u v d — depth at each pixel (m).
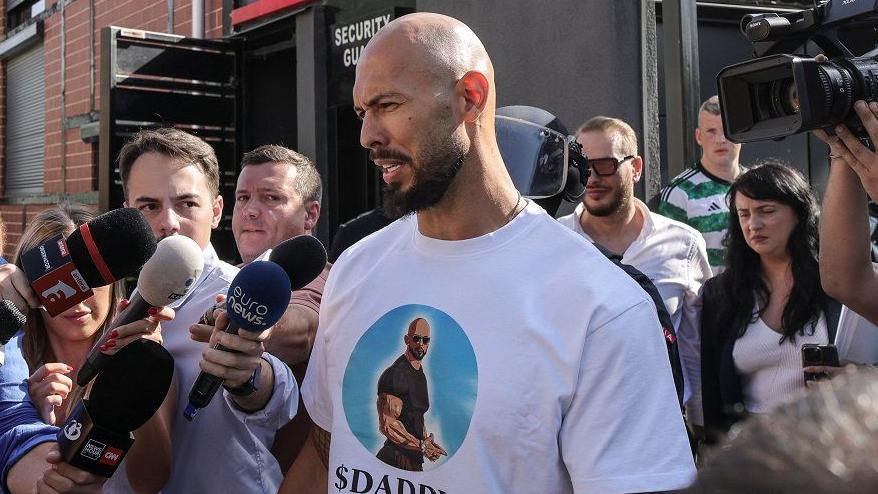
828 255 2.41
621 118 4.36
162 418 2.18
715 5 5.52
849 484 0.58
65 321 2.62
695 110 4.40
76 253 1.76
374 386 1.72
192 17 7.46
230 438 2.28
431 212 1.70
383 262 1.79
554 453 1.58
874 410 0.61
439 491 1.63
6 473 1.96
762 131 2.29
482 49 1.69
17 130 11.41
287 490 2.01
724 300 3.36
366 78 1.66
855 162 2.21
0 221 3.15
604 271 1.62
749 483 0.62
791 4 5.73
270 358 2.16
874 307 2.40
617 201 3.73
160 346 1.81
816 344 2.87
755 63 2.25
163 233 2.51
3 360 2.00
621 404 1.54
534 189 2.56
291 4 6.23
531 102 4.89
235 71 6.99
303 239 2.07
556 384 1.57
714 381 3.39
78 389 2.33
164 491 2.31
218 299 2.20
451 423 1.62
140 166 2.53
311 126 6.16
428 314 1.68
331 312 1.83
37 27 10.37
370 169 6.39
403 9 5.57
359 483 1.71
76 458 1.73
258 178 2.99
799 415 0.64
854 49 2.42
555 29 4.71
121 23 8.70
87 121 9.21
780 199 3.19
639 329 1.57
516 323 1.61
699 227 4.29
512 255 1.67
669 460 1.52
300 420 2.53
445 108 1.63
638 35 4.39
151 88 6.65
